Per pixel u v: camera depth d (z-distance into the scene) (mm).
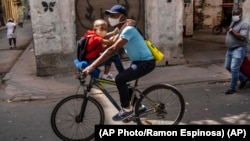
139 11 8500
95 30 5016
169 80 7242
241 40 5723
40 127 4785
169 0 8383
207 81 7098
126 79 4004
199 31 17000
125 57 8609
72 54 8094
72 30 8023
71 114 4137
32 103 6117
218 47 11109
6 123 5023
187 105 5523
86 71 3814
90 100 4137
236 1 9555
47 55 7930
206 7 17672
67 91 6738
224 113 5070
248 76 6180
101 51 4832
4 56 12125
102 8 8289
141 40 4000
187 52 10289
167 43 8594
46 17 7738
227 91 6105
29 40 17578
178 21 8547
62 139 4121
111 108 5379
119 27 4047
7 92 6824
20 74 8297
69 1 7867
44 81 7543
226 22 15375
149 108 4316
